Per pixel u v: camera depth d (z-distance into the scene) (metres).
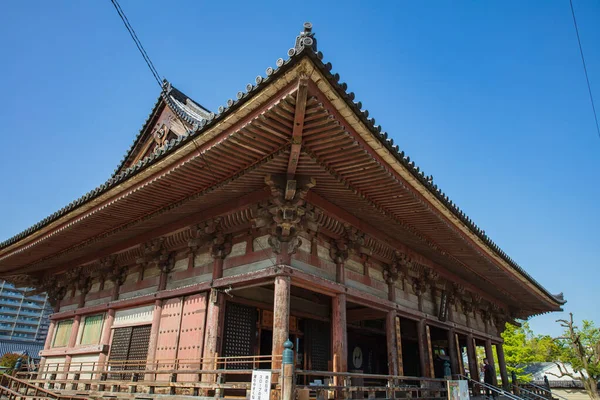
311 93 7.12
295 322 15.62
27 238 15.66
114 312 15.41
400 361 14.11
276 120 7.88
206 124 8.45
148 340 13.34
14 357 50.84
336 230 12.54
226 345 12.25
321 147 8.87
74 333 16.77
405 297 16.08
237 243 12.05
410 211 12.41
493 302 24.03
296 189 10.24
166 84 16.61
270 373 8.30
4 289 107.81
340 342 11.57
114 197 11.91
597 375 46.53
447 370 16.61
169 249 14.12
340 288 12.17
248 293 13.32
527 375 53.22
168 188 11.05
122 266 16.16
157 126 16.78
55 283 19.44
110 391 12.66
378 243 14.42
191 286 12.39
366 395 19.67
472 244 15.52
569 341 50.41
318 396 9.23
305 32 6.63
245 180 10.41
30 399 14.27
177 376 11.54
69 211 13.20
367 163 9.45
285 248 10.64
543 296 23.97
